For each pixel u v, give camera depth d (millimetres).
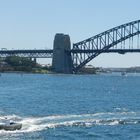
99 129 67750
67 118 76750
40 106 104500
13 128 64000
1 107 100250
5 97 131375
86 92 166125
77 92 165000
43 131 64312
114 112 89375
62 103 114312
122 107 104188
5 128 63719
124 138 62531
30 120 72500
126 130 67625
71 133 64250
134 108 101312
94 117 78938
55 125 68812
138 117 79750
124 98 136375
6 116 78438
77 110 95250
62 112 90250
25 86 198750
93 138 62062
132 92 170875
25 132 63000
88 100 126375
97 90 182250
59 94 151250
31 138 59938
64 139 60781
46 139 60000
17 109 96312
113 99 131750
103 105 109750
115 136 63562
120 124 72250
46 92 160250
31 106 104062
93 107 103500
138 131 67062
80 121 73375
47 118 76125
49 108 99688
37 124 69000
